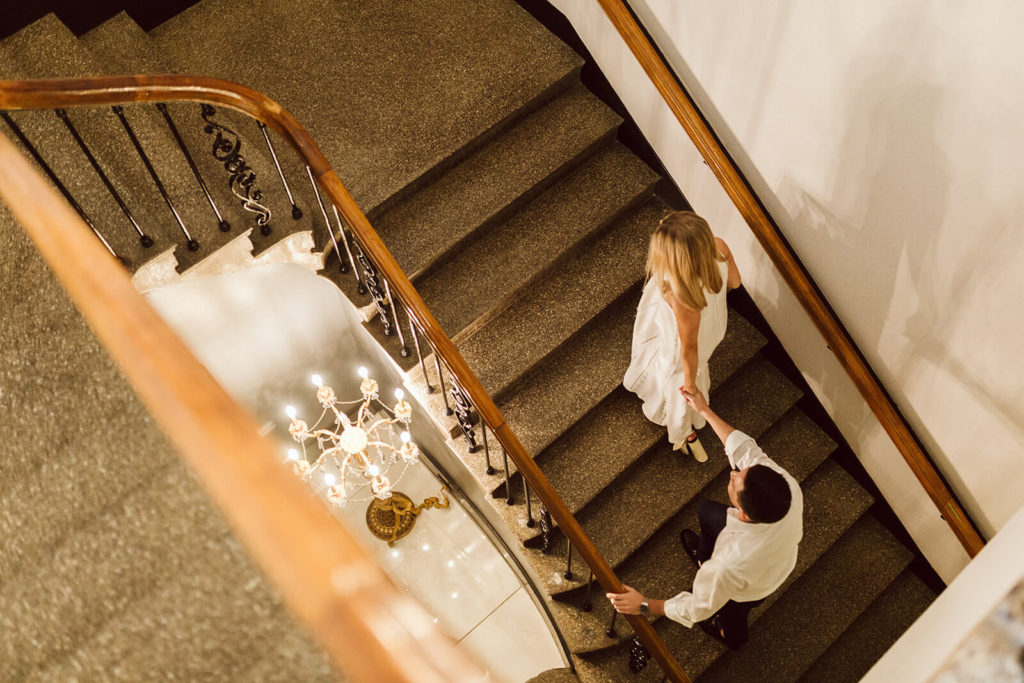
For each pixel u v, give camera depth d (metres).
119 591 0.95
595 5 4.07
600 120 4.41
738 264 4.33
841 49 3.02
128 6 4.42
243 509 0.52
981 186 2.78
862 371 3.74
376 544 5.52
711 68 3.75
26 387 1.27
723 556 3.08
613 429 4.25
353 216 3.38
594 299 4.27
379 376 5.60
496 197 4.20
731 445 3.40
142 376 0.65
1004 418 3.24
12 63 3.88
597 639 4.03
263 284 4.76
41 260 1.53
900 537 4.45
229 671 0.83
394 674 0.44
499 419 3.41
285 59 4.47
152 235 3.52
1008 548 1.74
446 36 4.53
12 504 1.12
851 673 4.21
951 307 3.19
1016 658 1.55
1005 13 2.40
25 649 0.97
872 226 3.36
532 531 4.11
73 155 3.71
